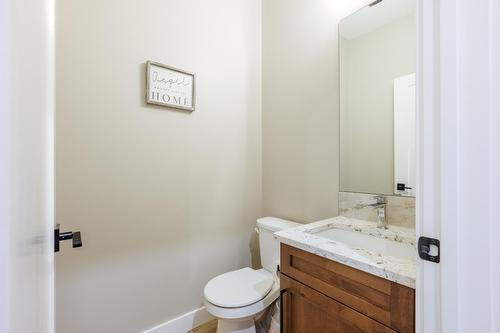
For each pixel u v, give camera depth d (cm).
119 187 137
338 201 145
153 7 146
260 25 200
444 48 52
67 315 122
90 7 126
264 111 197
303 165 166
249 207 194
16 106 24
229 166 183
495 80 46
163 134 152
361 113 133
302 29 166
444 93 52
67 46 120
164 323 153
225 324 134
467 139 49
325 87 152
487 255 47
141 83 142
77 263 125
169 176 155
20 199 26
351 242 121
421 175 57
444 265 53
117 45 134
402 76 118
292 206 174
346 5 140
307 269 99
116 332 136
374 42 127
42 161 44
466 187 49
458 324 51
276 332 137
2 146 20
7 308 21
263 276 152
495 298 47
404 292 71
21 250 27
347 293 85
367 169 131
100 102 130
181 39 157
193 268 166
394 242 105
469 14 48
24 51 28
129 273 141
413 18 113
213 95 174
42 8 42
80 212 125
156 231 150
